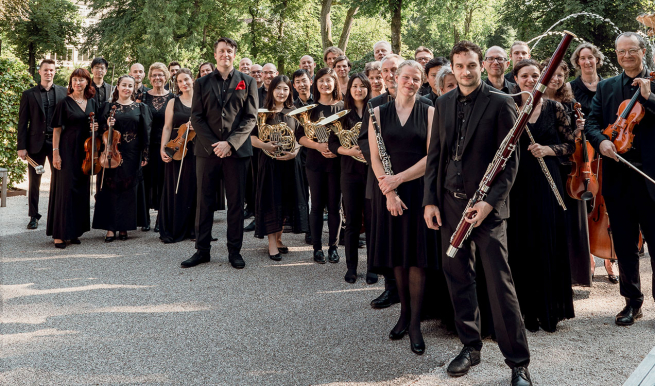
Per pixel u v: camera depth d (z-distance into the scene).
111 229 6.54
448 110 3.10
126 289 4.74
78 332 3.77
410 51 37.03
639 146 3.84
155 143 7.23
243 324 3.93
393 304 4.38
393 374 3.13
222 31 30.78
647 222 3.84
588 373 3.07
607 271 4.98
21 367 3.22
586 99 5.02
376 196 3.59
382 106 3.69
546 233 3.70
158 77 7.19
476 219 2.87
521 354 2.89
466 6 29.09
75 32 36.16
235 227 5.50
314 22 32.00
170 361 3.31
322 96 5.51
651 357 2.43
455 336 3.73
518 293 3.75
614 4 19.23
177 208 6.54
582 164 4.20
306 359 3.34
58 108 6.19
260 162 5.77
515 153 2.92
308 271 5.34
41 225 7.53
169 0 28.28
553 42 18.61
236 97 5.38
